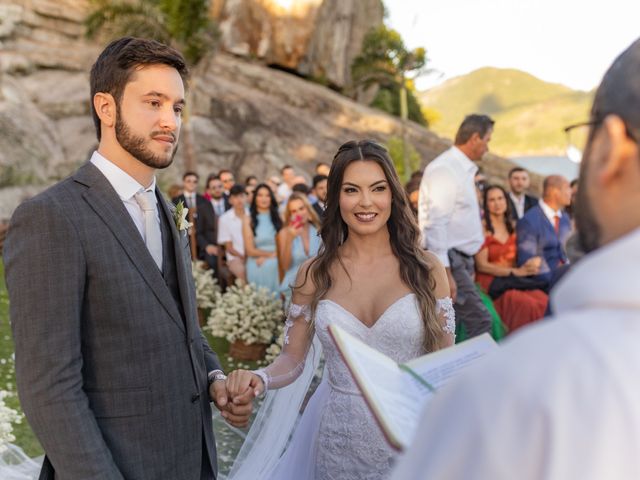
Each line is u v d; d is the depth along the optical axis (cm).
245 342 570
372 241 249
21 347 170
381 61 2538
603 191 69
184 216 208
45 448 171
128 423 183
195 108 2317
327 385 256
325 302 246
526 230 546
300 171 2342
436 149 2619
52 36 1869
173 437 190
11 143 1487
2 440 319
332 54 3002
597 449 54
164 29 1611
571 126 76
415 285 244
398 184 247
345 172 246
